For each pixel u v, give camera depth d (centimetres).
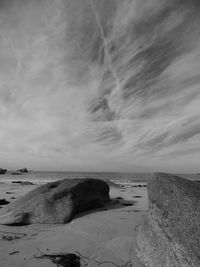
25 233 541
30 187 1839
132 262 373
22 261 380
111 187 1839
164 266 295
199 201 297
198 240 263
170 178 379
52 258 393
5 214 680
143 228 405
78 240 487
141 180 3559
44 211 654
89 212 742
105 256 407
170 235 312
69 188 741
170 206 336
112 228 565
